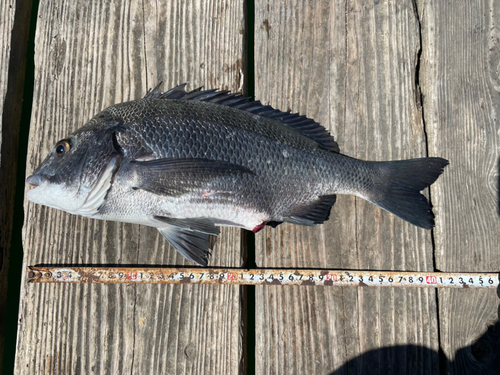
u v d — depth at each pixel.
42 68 0.46
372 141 0.46
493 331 0.43
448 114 0.46
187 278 0.42
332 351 0.43
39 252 0.43
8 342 0.49
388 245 0.44
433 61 0.47
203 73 0.47
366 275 0.43
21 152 0.49
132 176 0.38
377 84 0.47
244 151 0.39
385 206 0.42
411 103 0.46
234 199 0.39
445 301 0.43
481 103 0.46
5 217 0.46
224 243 0.44
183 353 0.42
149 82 0.46
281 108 0.46
